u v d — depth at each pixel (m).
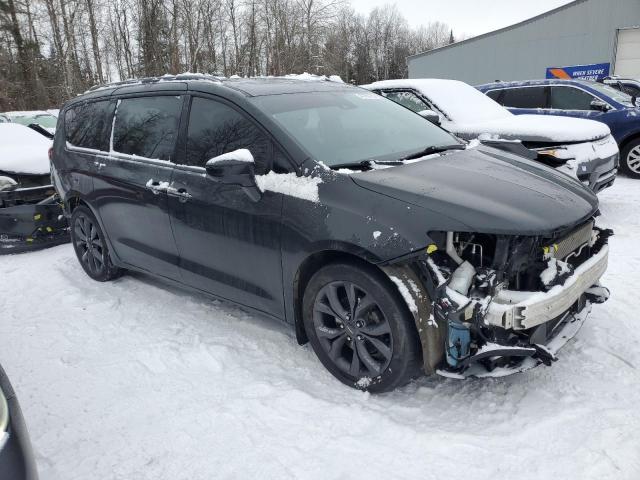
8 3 34.06
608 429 2.42
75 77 30.86
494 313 2.41
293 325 3.16
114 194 4.16
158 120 3.88
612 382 2.81
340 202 2.73
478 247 2.60
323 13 32.03
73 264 5.45
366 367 2.85
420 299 2.53
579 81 8.50
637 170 8.03
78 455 2.53
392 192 2.66
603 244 3.04
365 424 2.61
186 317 3.97
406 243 2.46
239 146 3.24
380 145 3.38
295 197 2.89
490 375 2.52
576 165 5.54
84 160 4.52
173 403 2.90
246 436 2.58
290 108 3.36
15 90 34.50
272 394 2.90
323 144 3.15
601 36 22.48
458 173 2.94
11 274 5.27
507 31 25.91
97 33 32.19
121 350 3.53
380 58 72.12
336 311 2.87
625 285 4.03
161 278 4.13
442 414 2.67
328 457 2.41
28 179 6.04
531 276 2.56
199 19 27.00
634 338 3.23
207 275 3.57
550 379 2.87
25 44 34.50
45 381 3.21
